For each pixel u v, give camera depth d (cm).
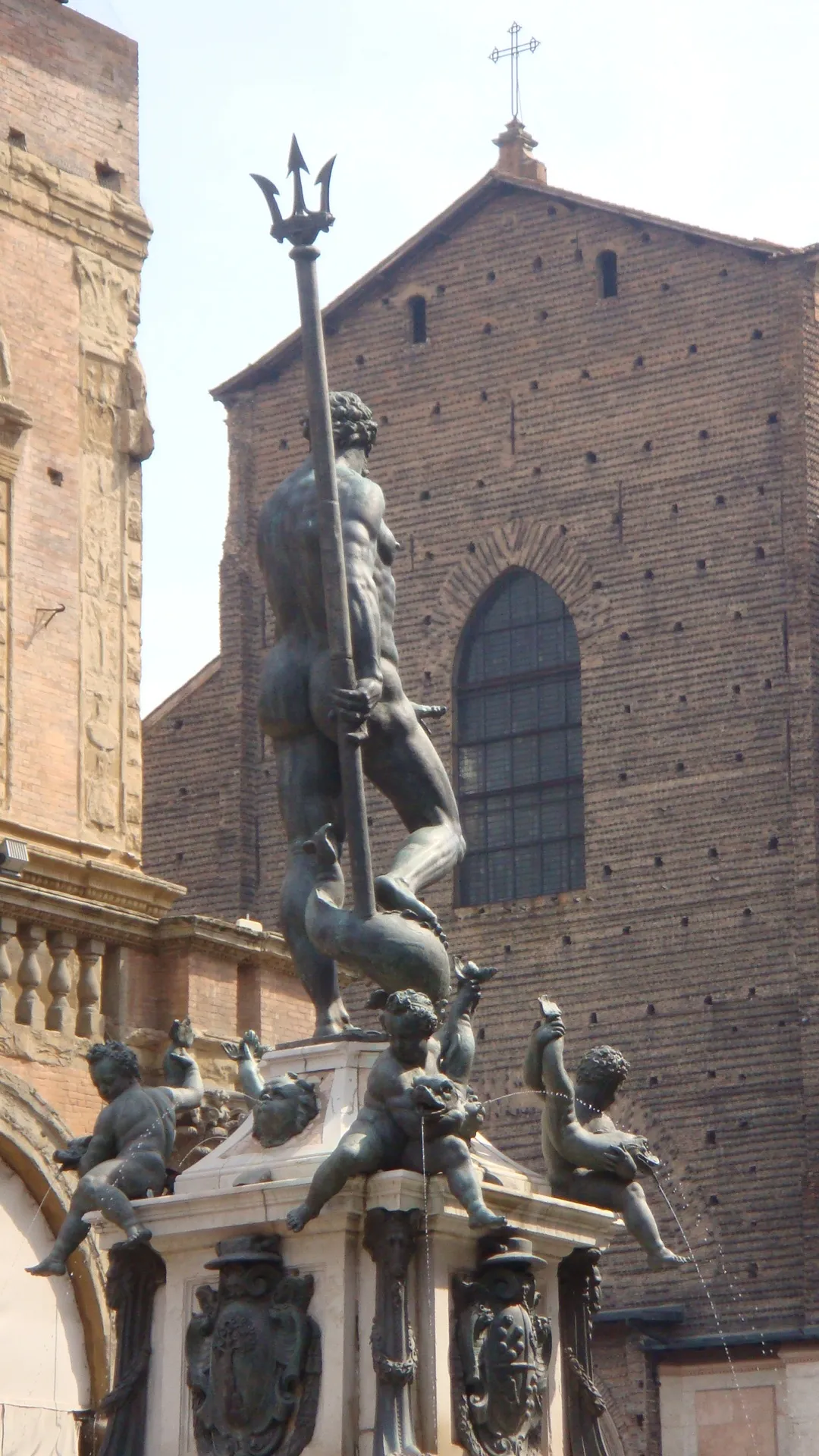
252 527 5806
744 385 5325
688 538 5309
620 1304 4931
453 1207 1049
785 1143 4884
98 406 3309
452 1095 1051
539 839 5316
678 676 5244
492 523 5544
